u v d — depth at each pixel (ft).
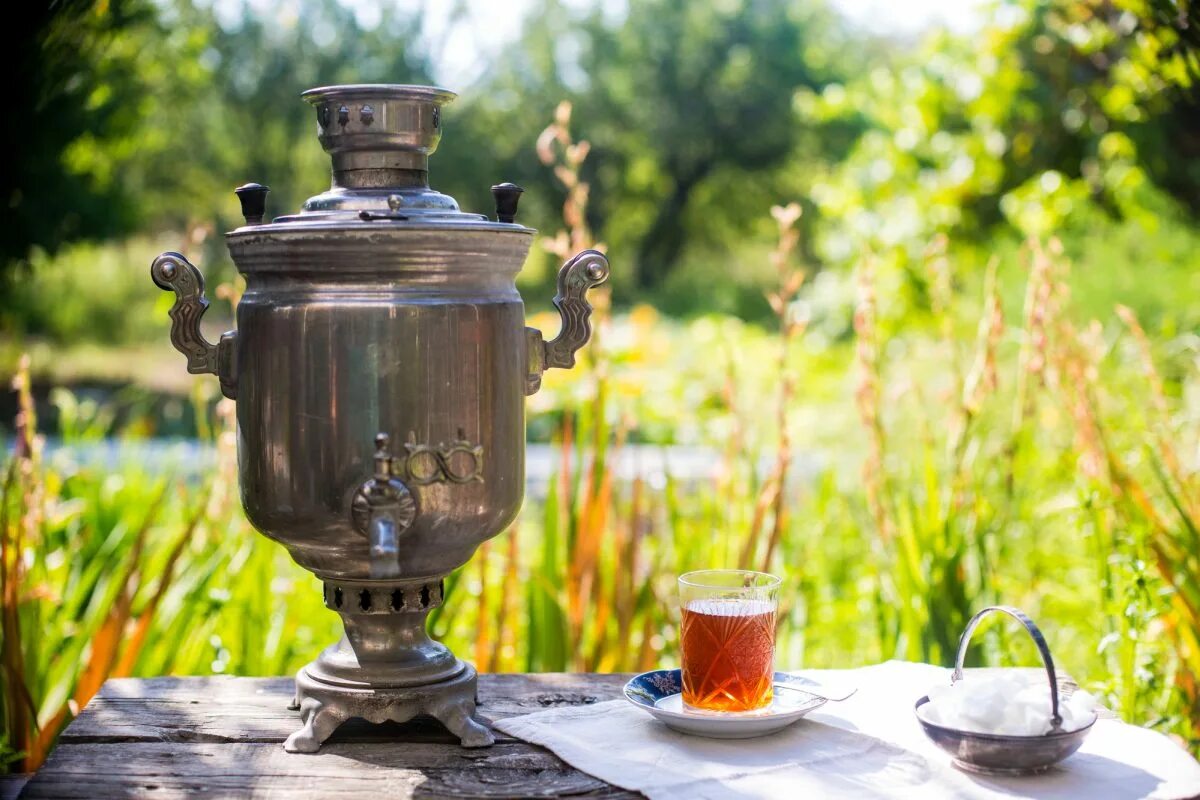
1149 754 4.34
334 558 4.53
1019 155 16.24
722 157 74.33
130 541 8.91
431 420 4.35
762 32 74.90
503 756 4.51
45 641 7.36
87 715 4.95
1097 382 8.11
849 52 79.82
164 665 7.14
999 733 4.11
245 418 4.54
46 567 7.69
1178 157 11.83
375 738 4.70
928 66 18.15
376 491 4.23
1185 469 7.99
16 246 10.59
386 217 4.29
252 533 7.78
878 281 18.62
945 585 7.27
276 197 50.85
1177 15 6.84
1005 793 4.04
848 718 4.76
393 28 50.44
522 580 8.58
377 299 4.32
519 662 7.86
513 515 4.67
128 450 11.08
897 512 7.59
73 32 7.11
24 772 6.48
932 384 11.89
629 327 24.72
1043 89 14.61
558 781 4.27
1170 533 7.18
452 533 4.48
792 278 7.18
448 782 4.28
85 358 41.39
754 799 4.04
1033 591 8.60
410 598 4.70
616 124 72.23
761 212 75.56
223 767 4.42
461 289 4.43
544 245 7.02
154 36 14.94
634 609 7.42
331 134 4.58
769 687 4.68
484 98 63.46
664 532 8.59
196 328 4.65
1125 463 8.11
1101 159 15.17
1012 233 17.75
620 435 7.63
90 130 12.14
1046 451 10.02
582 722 4.78
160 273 4.58
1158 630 7.37
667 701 4.90
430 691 4.64
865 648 9.00
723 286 69.92
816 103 21.89
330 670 4.75
